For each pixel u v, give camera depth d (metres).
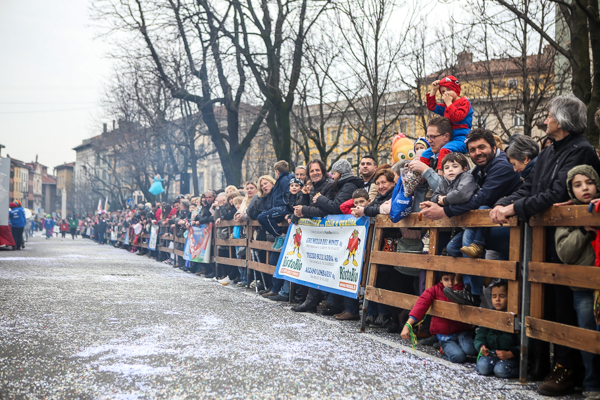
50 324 5.12
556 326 3.39
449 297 4.18
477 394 3.28
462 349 4.21
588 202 3.29
